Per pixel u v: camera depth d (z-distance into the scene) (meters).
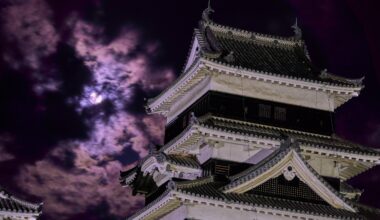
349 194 39.00
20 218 32.38
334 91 38.91
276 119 37.53
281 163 32.72
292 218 32.09
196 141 35.91
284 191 32.81
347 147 36.97
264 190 32.56
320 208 32.72
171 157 36.09
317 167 36.53
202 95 37.91
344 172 38.69
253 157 35.25
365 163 37.12
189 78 38.38
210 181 33.31
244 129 35.50
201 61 35.88
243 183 32.09
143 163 39.09
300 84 38.09
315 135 38.00
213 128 34.06
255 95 37.53
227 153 34.97
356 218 32.34
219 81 37.09
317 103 38.88
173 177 36.12
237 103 36.97
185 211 31.34
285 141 33.38
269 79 37.53
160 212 35.00
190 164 35.78
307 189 33.28
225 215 31.41
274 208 31.17
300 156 33.03
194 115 35.16
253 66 38.72
